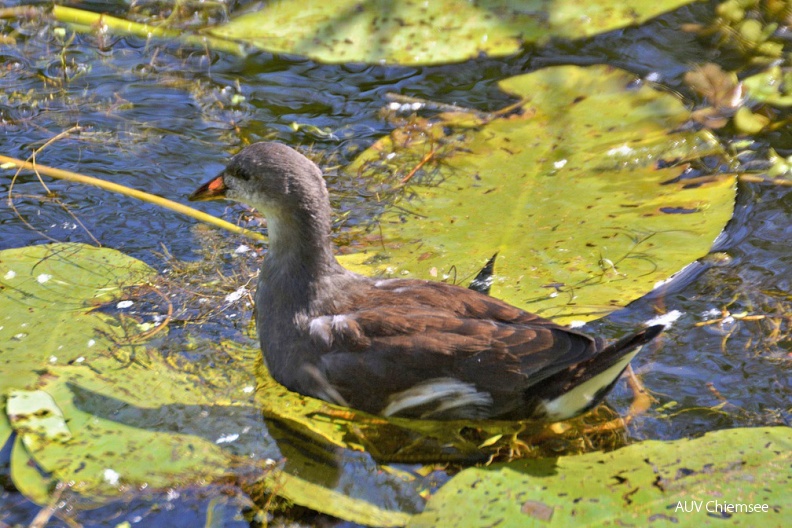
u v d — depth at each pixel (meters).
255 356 8.59
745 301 8.88
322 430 7.84
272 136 11.12
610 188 10.06
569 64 12.01
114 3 13.05
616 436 7.73
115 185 10.12
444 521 6.69
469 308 7.96
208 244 9.84
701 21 12.72
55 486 7.08
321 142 11.05
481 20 12.59
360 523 6.94
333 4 12.83
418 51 12.17
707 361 8.32
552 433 7.83
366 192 10.30
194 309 9.02
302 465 7.45
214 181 8.70
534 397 7.71
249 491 7.19
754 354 8.35
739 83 11.61
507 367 7.59
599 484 6.90
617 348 7.40
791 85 11.61
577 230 9.49
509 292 8.77
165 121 11.34
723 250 9.44
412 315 7.86
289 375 8.19
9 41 12.43
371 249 9.45
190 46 12.42
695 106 11.39
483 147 10.77
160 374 8.21
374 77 12.02
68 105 11.52
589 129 10.91
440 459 7.60
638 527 6.50
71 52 12.34
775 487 6.75
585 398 7.66
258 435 7.70
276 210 8.29
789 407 7.85
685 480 6.87
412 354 7.70
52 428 7.50
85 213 10.14
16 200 10.26
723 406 7.90
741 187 10.18
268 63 12.27
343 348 7.90
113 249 9.54
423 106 11.52
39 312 8.67
